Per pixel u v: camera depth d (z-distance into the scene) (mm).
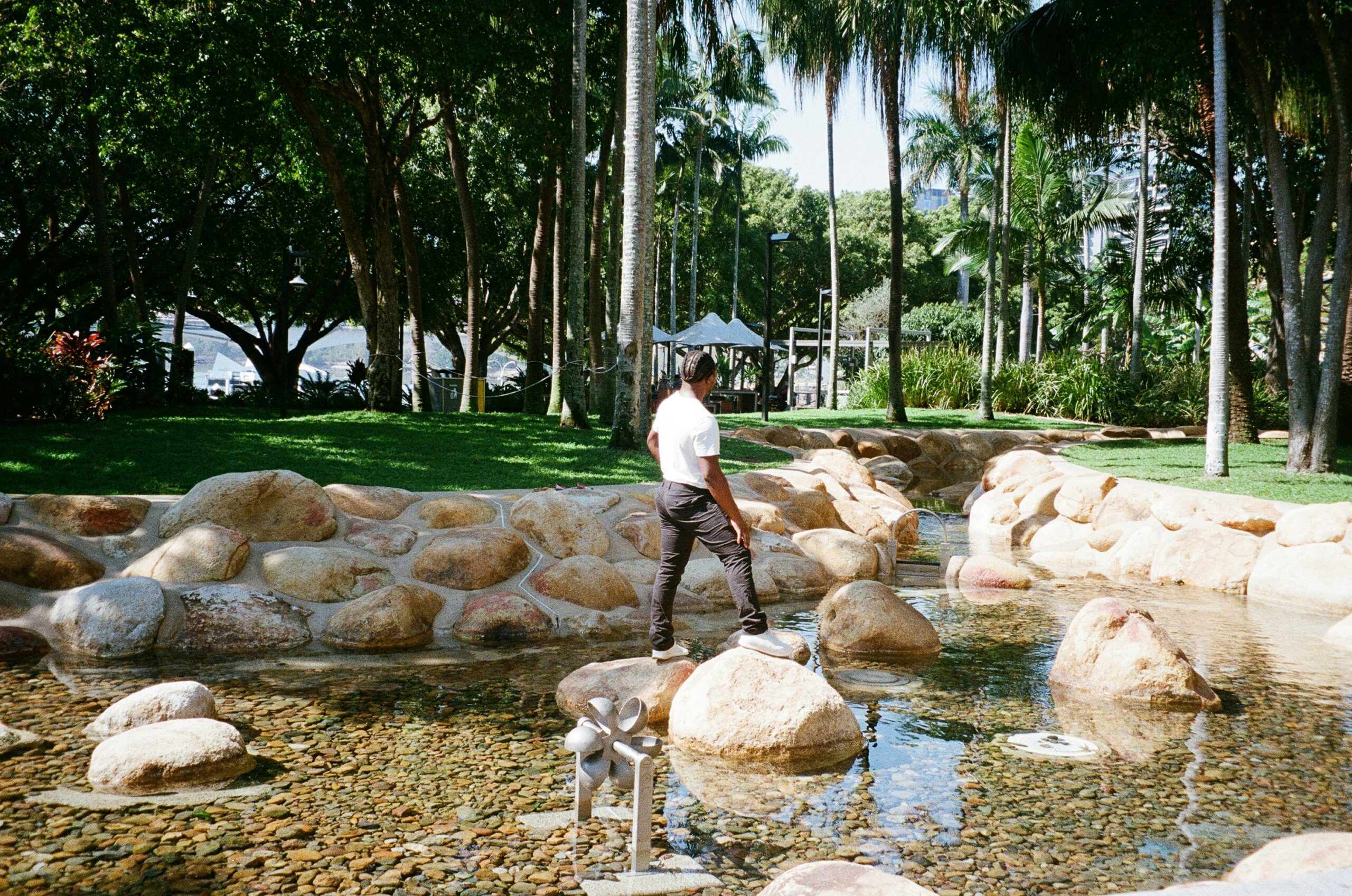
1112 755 4457
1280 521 9352
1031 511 12391
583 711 5012
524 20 16500
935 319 46125
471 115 21797
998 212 31234
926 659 6316
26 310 29031
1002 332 27406
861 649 6457
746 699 4582
